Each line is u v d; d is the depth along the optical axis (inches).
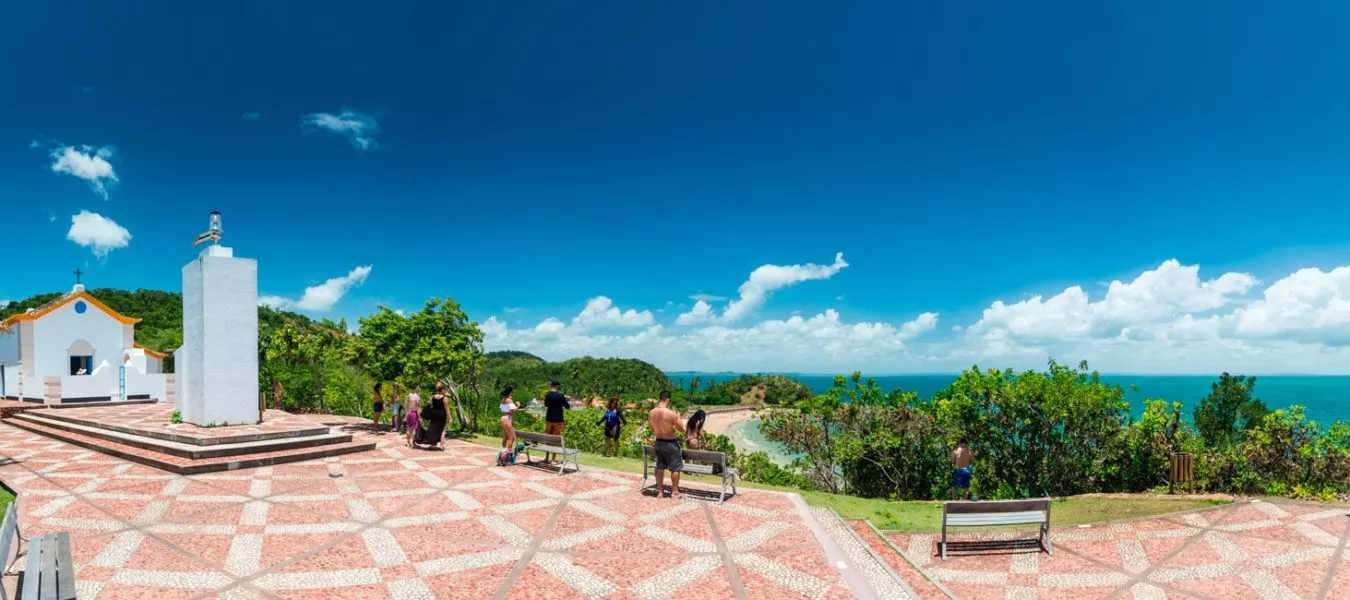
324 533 320.8
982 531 409.1
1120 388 654.5
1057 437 660.1
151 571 264.2
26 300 1665.8
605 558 289.1
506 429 514.9
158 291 2272.4
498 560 285.0
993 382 679.7
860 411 740.0
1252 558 363.9
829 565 283.3
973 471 685.3
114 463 504.1
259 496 396.5
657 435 401.4
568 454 475.5
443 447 599.5
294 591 246.7
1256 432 641.0
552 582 260.1
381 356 743.1
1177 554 373.1
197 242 618.5
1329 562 355.9
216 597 239.3
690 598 246.1
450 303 785.6
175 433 543.5
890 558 337.4
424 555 290.0
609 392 3083.2
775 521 348.5
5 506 364.8
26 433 708.7
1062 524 434.0
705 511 367.9
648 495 406.3
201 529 324.8
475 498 395.5
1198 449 647.1
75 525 327.6
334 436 585.3
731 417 4131.4
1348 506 459.5
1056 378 665.6
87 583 249.6
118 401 937.5
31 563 217.0
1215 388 884.6
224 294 612.1
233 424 612.1
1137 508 482.0
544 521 345.4
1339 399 6697.8
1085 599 315.6
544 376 3718.0
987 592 323.9
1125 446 652.1
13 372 1018.1
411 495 402.3
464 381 857.5
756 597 247.8
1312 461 606.2
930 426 711.7
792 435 759.7
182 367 639.8
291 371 1140.5
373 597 242.1
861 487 746.8
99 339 1076.5
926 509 470.3
